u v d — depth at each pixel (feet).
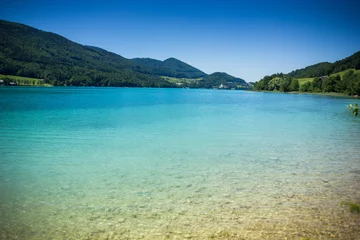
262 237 21.75
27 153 50.03
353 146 58.18
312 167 42.19
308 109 165.37
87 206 27.66
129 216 25.52
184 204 28.22
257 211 26.48
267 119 110.52
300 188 32.86
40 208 27.12
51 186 33.37
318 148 56.24
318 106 192.54
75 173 38.65
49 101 182.70
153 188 32.89
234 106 190.08
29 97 215.72
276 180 35.91
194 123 94.99
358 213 25.85
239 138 67.05
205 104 208.23
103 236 22.00
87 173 38.68
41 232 22.54
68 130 75.82
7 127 79.00
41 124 85.76
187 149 54.54
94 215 25.68
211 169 41.11
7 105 145.38
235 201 28.99
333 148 56.24
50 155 48.78
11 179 35.83
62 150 52.75
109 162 44.50
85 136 67.41
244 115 126.21
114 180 35.81
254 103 229.45
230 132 76.13
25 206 27.53
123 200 29.22
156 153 51.03
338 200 29.07
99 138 65.10
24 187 32.94
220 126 88.33
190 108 165.07
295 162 45.16
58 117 103.04
